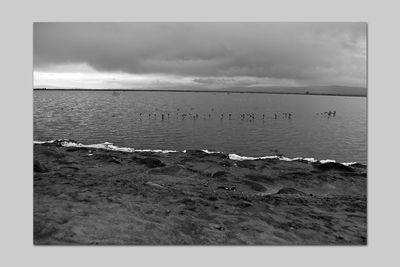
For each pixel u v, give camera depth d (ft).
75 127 81.76
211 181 38.93
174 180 38.11
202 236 23.40
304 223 26.91
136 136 77.05
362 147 69.21
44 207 25.25
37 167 37.58
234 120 105.60
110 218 24.26
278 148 68.28
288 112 119.75
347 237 25.30
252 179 40.63
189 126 92.73
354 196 36.68
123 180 35.19
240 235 23.95
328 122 95.96
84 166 42.19
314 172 44.39
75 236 21.94
